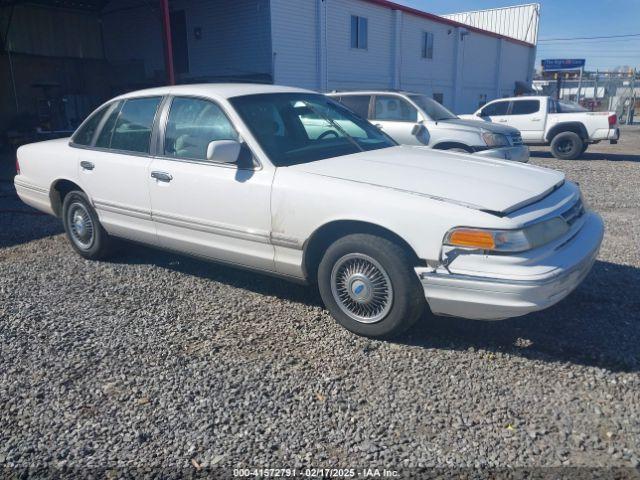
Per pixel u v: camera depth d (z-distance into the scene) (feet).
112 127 16.79
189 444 8.95
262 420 9.51
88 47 73.15
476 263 10.58
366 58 74.18
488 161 14.21
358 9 71.00
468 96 102.47
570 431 9.01
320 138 14.92
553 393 10.06
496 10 127.54
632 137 77.82
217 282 16.08
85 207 17.70
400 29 78.64
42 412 9.89
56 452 8.84
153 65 71.26
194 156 14.44
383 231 11.68
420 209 11.01
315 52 65.26
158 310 14.17
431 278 10.94
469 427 9.19
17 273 17.40
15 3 60.13
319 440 8.97
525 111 50.60
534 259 10.47
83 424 9.53
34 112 65.51
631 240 19.83
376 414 9.60
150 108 15.80
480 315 10.86
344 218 11.78
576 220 12.25
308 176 12.53
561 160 48.42
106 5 71.41
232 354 11.77
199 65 66.44
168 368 11.26
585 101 138.10
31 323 13.55
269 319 13.46
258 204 13.03
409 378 10.68
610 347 11.60
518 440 8.84
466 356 11.43
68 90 69.92
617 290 14.70
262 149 13.26
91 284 16.21
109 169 16.29
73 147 17.89
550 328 12.55
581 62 126.41
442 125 31.63
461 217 10.67
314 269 13.17
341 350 11.83
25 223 24.52
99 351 12.03
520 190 11.60
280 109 14.83
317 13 64.28
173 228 15.12
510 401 9.86
